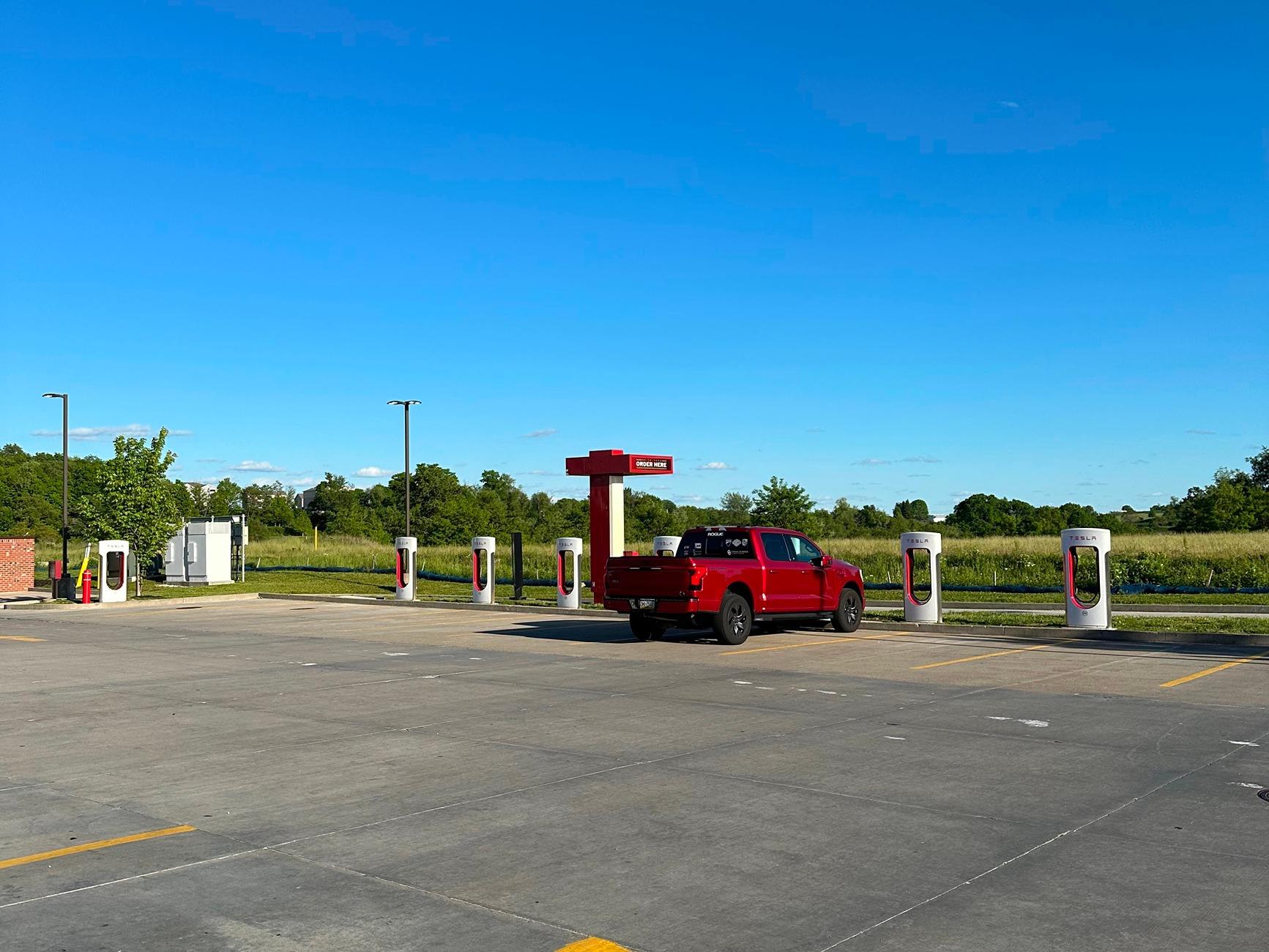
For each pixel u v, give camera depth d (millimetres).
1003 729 10781
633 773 8859
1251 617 23359
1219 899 5754
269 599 35875
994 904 5703
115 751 9984
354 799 8047
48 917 5609
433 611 29734
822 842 6852
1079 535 20578
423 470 95812
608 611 26969
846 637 20859
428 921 5523
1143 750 9672
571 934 5340
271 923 5496
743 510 72812
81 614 30516
